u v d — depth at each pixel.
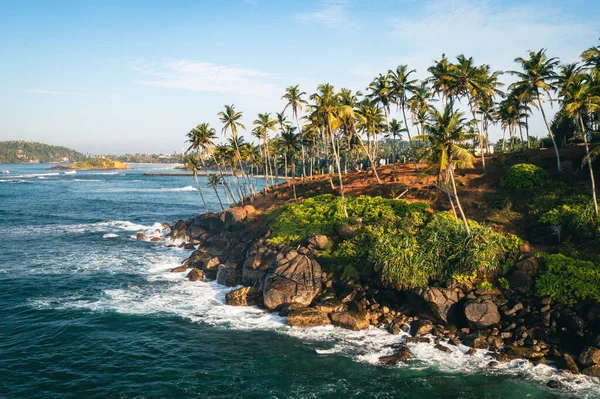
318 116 57.88
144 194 162.25
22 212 103.56
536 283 34.59
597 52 49.81
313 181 83.88
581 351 28.25
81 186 199.50
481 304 33.25
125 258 59.19
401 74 64.81
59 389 25.89
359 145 84.88
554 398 24.73
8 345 31.61
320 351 31.06
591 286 32.22
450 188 56.66
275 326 35.69
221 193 170.38
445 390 25.81
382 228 46.44
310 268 42.00
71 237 73.62
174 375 27.72
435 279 37.69
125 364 29.14
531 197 49.28
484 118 84.50
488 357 29.56
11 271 51.00
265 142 83.44
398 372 27.97
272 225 58.06
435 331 33.12
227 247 59.50
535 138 123.00
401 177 68.69
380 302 38.31
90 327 35.22
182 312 38.81
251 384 26.62
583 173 52.03
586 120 54.44
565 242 38.84
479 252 36.62
